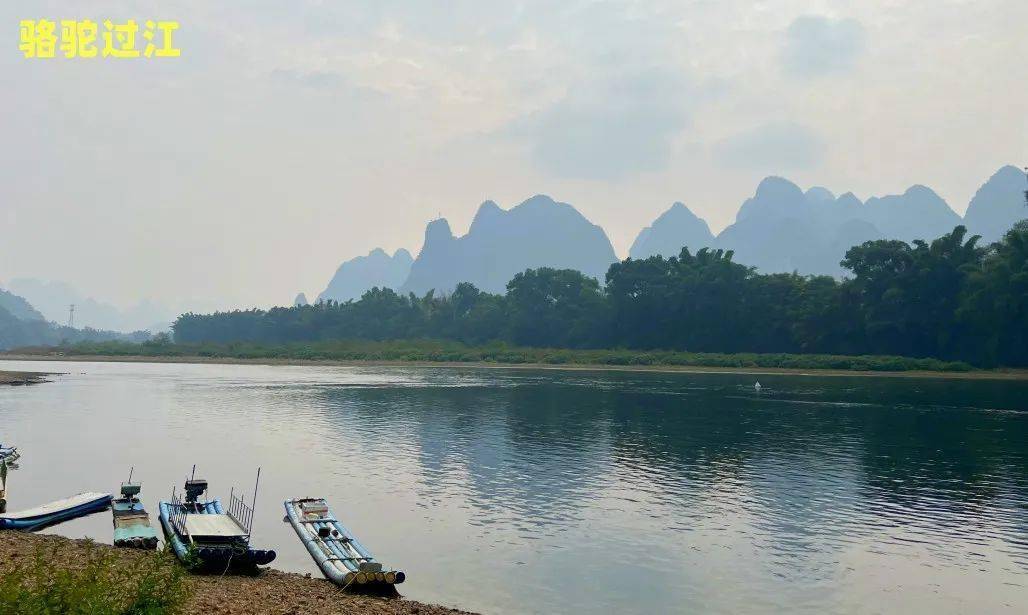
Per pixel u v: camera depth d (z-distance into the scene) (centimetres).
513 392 9362
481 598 2370
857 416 6975
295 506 3231
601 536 3061
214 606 1834
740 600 2392
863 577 2617
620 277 17875
